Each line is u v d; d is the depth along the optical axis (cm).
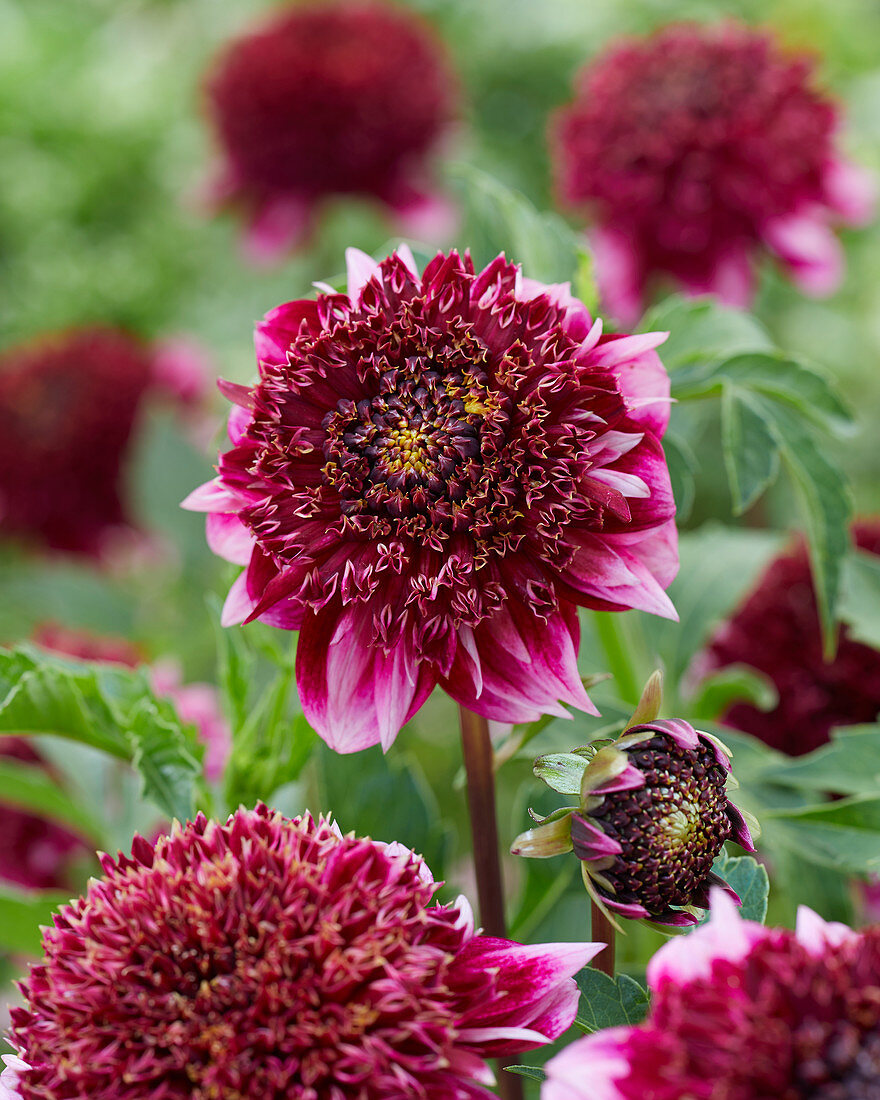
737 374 66
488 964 54
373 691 56
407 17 140
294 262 154
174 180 174
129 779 76
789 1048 48
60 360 133
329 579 55
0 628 132
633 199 94
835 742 68
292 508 55
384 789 68
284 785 67
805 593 77
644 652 79
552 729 66
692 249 95
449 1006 52
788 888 67
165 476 117
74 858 90
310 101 127
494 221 68
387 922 52
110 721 65
